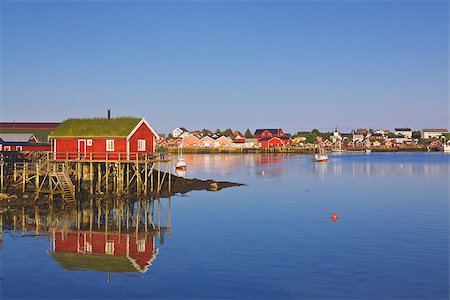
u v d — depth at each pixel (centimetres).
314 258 2758
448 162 12225
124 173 5334
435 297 2189
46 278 2412
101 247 2992
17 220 3794
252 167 10288
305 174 8488
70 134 5166
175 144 18775
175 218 3972
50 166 4859
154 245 3044
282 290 2267
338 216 4066
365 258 2762
